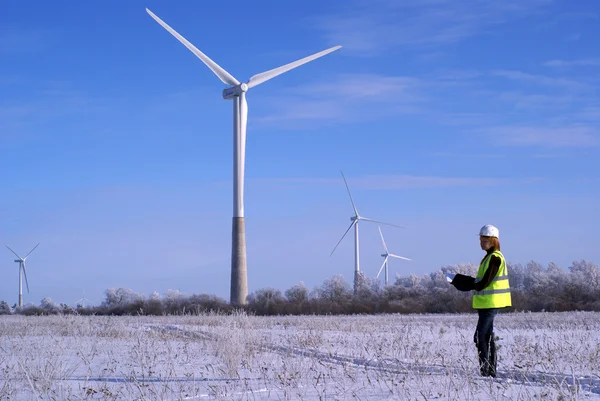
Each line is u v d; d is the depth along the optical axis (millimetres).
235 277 67375
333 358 13195
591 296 65062
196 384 9953
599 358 12531
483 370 10664
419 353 13617
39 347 15148
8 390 9234
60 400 8547
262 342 16172
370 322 29375
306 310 58500
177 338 18500
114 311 56688
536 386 9297
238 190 68812
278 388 9328
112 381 10633
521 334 20297
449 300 61375
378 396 8516
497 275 10977
